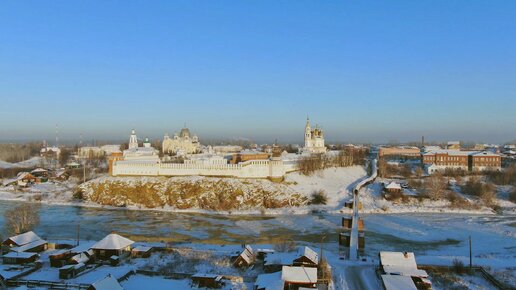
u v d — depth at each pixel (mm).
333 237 129250
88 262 95438
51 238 125562
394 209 175125
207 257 100375
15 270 91125
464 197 189875
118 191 198000
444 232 135875
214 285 80688
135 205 187500
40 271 91375
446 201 183250
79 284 80500
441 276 87438
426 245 119938
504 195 195500
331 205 184875
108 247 98375
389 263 86688
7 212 134875
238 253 101125
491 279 84562
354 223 137625
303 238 128125
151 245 110500
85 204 192125
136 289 80250
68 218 160875
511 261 99375
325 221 154875
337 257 102812
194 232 137000
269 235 132375
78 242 112875
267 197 186375
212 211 176000
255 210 176875
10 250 101938
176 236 130500
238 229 141750
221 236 130875
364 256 106625
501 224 149000
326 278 82312
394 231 137375
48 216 165250
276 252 99688
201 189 193000
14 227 127938
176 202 186125
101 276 86688
